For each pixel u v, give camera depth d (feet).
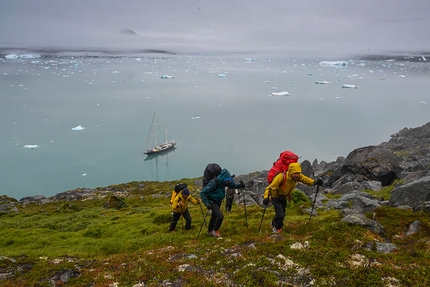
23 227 74.28
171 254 36.17
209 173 41.19
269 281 26.94
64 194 183.52
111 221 70.49
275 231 39.55
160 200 129.18
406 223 37.73
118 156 457.27
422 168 94.58
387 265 27.73
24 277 33.32
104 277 31.55
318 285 25.91
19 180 362.12
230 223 50.34
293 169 36.35
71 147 492.13
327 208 57.31
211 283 27.50
